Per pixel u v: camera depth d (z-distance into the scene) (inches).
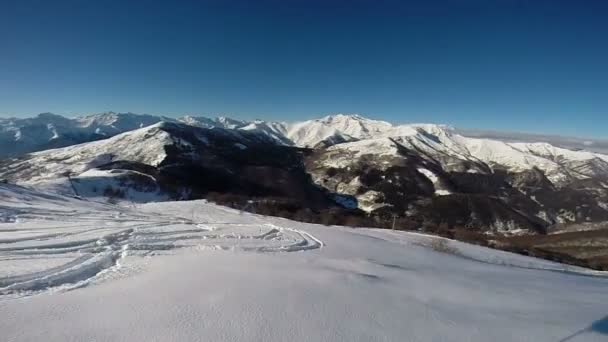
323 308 447.2
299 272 625.3
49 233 799.7
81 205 1738.4
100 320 359.3
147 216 1574.8
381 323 420.5
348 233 1505.9
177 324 363.9
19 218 1098.7
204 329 358.9
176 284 489.1
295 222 1860.2
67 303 397.1
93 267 562.9
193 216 1802.4
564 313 547.8
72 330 335.3
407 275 729.6
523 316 506.9
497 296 629.6
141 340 326.6
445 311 489.7
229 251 797.2
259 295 469.4
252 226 1357.0
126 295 434.9
